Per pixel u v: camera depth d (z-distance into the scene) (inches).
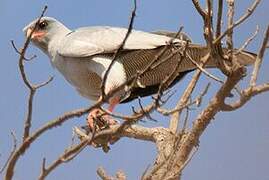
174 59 538.9
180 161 433.1
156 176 424.8
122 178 416.5
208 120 422.6
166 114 342.6
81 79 585.9
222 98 402.3
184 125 385.1
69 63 586.2
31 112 321.4
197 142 433.7
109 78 539.5
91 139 337.1
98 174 430.6
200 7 380.8
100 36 574.6
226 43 395.9
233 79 389.4
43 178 314.0
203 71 381.1
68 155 327.0
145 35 559.8
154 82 557.9
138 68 555.5
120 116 340.2
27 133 320.5
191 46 528.7
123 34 570.3
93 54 563.8
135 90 557.6
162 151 465.4
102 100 325.1
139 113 340.8
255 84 387.2
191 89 455.8
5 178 320.5
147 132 496.7
